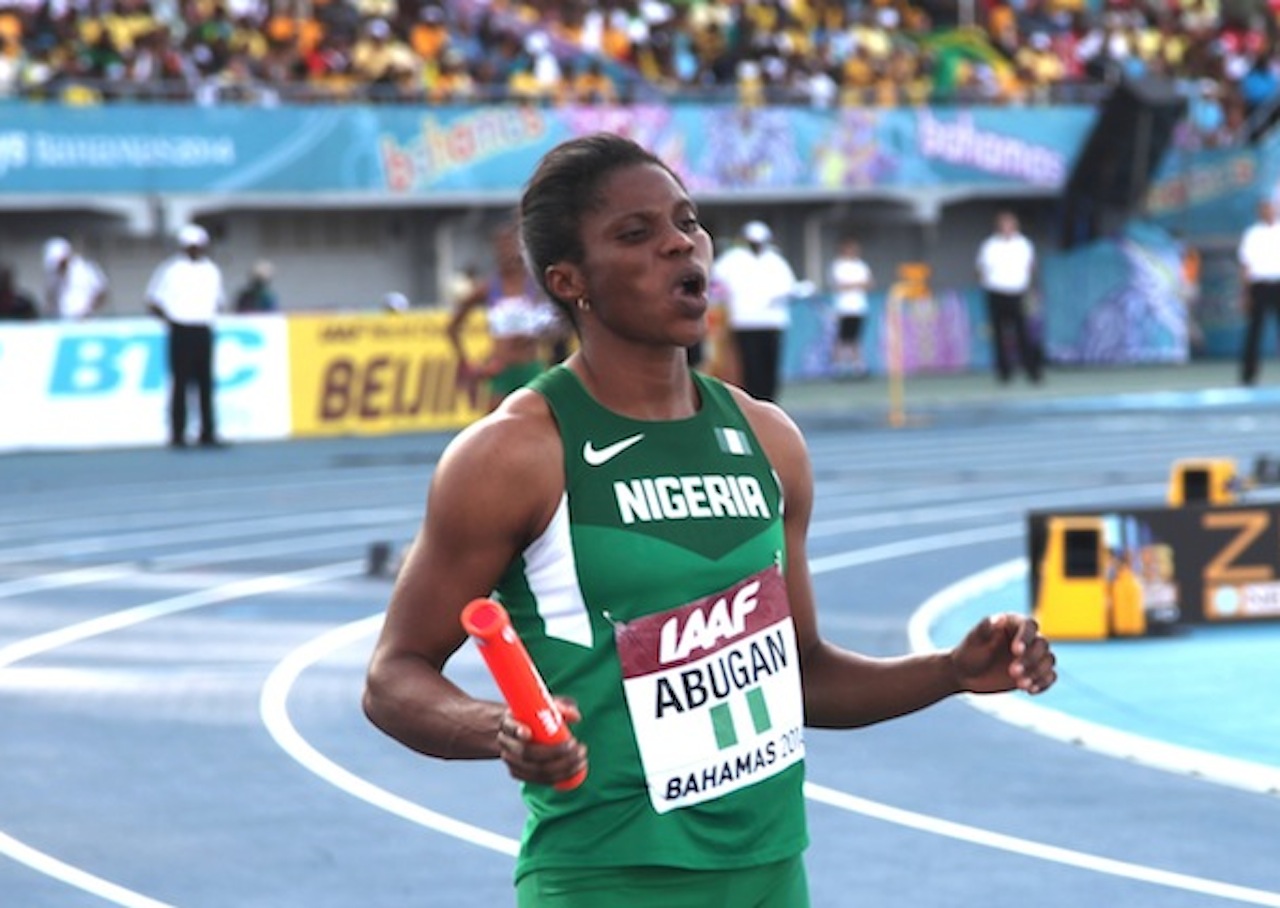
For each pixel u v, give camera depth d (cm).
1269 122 4650
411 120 3759
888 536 1983
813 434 3056
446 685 418
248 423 3134
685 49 4331
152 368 3083
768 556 431
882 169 4272
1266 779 1046
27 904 870
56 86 3462
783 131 4144
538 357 1717
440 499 421
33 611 1630
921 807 1015
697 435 429
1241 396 3609
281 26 3794
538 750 367
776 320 2983
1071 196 4525
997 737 1166
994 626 442
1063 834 962
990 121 4400
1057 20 4900
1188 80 4866
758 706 425
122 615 1605
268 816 1010
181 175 3538
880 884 884
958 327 4425
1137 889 874
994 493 2291
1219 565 1492
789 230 4434
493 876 905
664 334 420
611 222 420
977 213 4753
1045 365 4569
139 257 3812
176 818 1009
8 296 3375
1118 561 1464
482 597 423
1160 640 1451
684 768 418
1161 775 1073
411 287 4088
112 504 2358
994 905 852
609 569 417
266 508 2286
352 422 3216
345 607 1628
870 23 4569
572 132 3925
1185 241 4619
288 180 3638
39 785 1076
